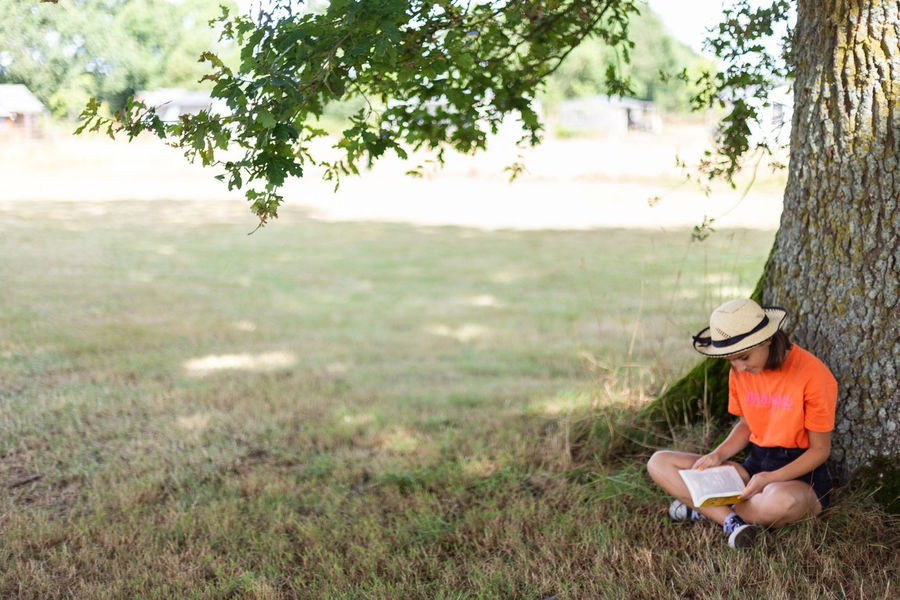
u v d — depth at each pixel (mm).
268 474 4832
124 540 3895
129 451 5215
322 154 32688
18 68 38406
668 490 3840
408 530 3969
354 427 5805
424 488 4578
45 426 5660
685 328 7840
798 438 3570
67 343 8289
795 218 3943
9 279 12109
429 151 4609
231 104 3014
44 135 37688
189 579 3527
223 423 5840
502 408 6273
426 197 26750
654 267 12883
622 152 32625
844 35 3600
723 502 3555
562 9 4633
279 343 8773
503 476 4613
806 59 3828
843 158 3652
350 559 3725
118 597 3387
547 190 27781
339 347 8609
